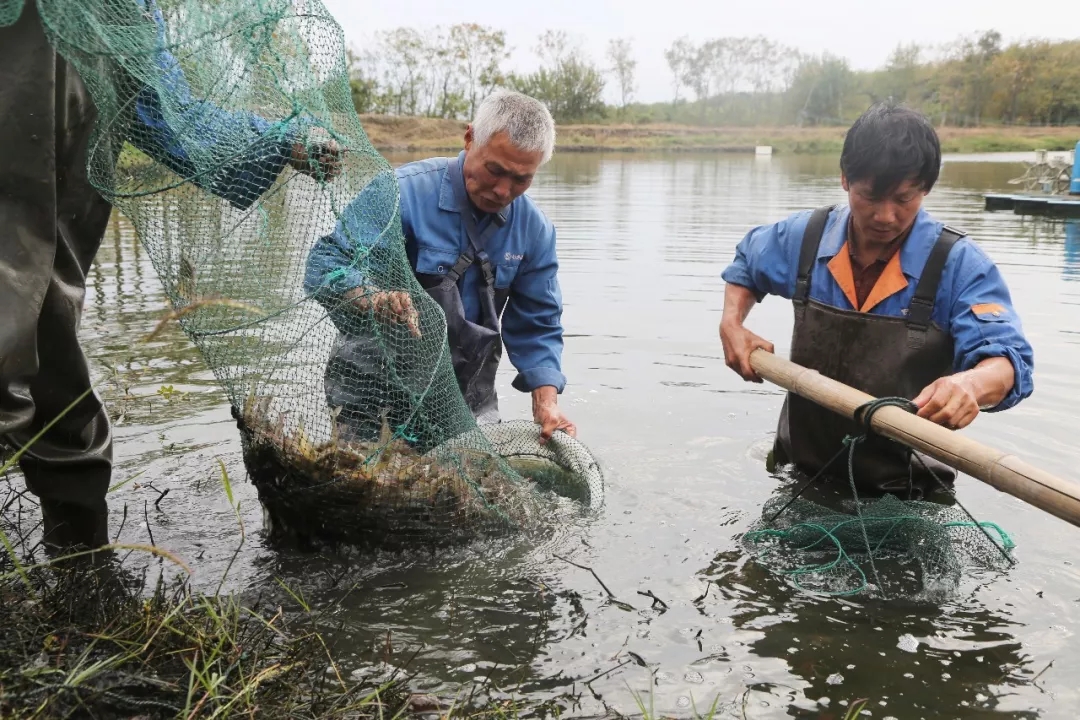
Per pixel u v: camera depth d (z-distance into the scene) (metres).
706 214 11.70
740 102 59.69
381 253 2.99
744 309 3.79
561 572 3.04
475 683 2.41
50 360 2.71
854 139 3.15
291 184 2.92
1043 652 2.61
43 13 2.28
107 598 2.54
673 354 5.68
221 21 2.64
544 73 54.88
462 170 3.64
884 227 3.24
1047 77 57.12
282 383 2.97
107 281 7.13
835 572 3.06
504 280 3.82
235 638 2.31
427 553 3.11
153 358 5.31
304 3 2.71
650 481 3.79
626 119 56.94
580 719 2.26
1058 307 6.55
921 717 2.32
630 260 8.52
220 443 4.09
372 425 3.12
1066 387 4.90
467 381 3.79
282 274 2.92
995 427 4.36
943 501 3.65
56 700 1.93
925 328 3.44
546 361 4.01
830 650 2.61
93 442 2.91
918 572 3.08
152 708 2.03
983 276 3.36
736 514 3.50
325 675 2.37
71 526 2.96
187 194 2.79
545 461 3.76
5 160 2.33
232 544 3.15
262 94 2.72
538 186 16.48
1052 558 3.17
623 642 2.64
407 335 3.05
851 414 3.08
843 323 3.54
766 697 2.39
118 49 2.45
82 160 2.63
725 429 4.42
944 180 18.02
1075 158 12.59
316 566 3.02
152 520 3.32
